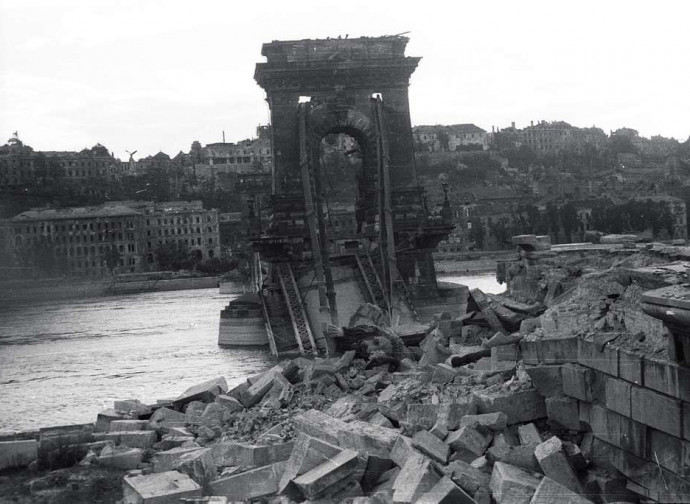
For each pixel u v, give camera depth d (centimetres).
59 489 2434
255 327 10206
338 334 5569
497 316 4272
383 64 10862
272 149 10612
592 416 2311
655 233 14575
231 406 3512
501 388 2634
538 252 4325
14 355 9469
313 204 10450
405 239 10719
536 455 2166
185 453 2639
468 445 2308
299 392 3622
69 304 16738
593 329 2364
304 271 10225
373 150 11000
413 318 10069
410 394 2953
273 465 2358
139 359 9256
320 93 10775
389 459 2295
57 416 5625
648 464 2077
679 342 1938
